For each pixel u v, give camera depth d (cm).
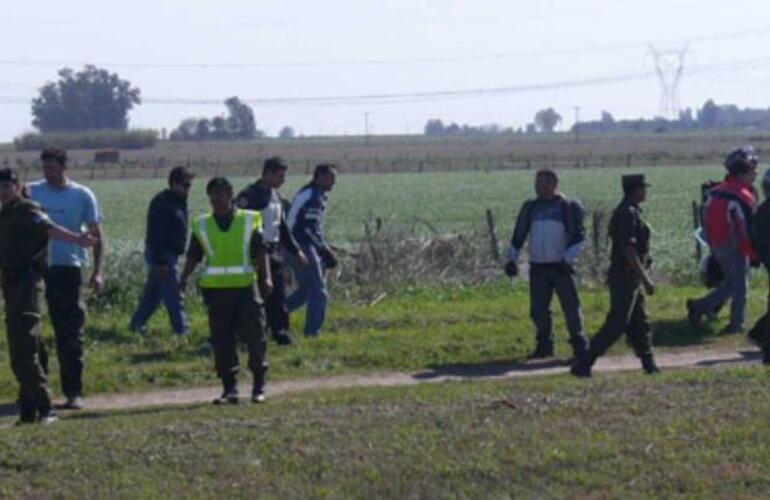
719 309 3725
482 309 3947
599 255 4731
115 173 17725
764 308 3931
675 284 4759
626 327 2961
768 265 3078
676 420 2214
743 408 2278
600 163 18750
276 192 3372
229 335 2678
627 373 2961
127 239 7600
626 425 2194
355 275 4494
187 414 2388
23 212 2475
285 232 3375
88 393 2955
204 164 18600
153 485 1972
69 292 2750
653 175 15688
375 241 4694
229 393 2677
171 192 3462
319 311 3516
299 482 1988
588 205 7088
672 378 2561
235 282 2661
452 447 2091
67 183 2733
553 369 3225
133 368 3105
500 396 2402
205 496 1945
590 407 2295
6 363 3089
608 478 2020
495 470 2023
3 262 2483
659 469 2047
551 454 2067
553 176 3300
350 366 3241
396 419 2234
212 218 2677
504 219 9494
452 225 8650
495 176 16825
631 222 2945
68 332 2752
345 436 2141
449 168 18862
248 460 2047
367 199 12675
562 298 3278
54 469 2019
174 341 3403
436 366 3269
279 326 3353
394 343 3384
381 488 1977
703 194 3853
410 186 14962
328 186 3528
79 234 2702
